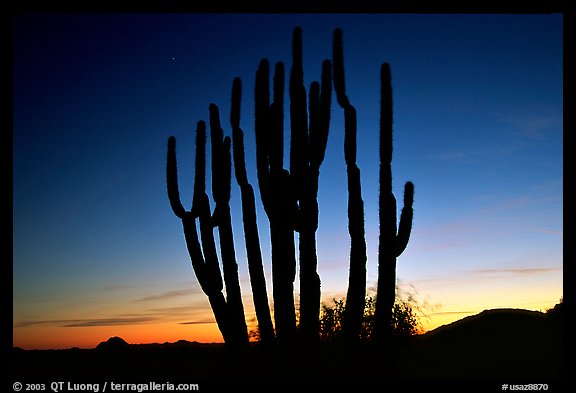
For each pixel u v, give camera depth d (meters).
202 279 11.34
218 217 11.45
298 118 10.80
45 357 15.04
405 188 10.86
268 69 11.20
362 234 10.56
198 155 11.63
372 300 13.42
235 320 11.17
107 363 13.99
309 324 10.34
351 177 10.62
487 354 12.55
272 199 10.76
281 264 10.58
